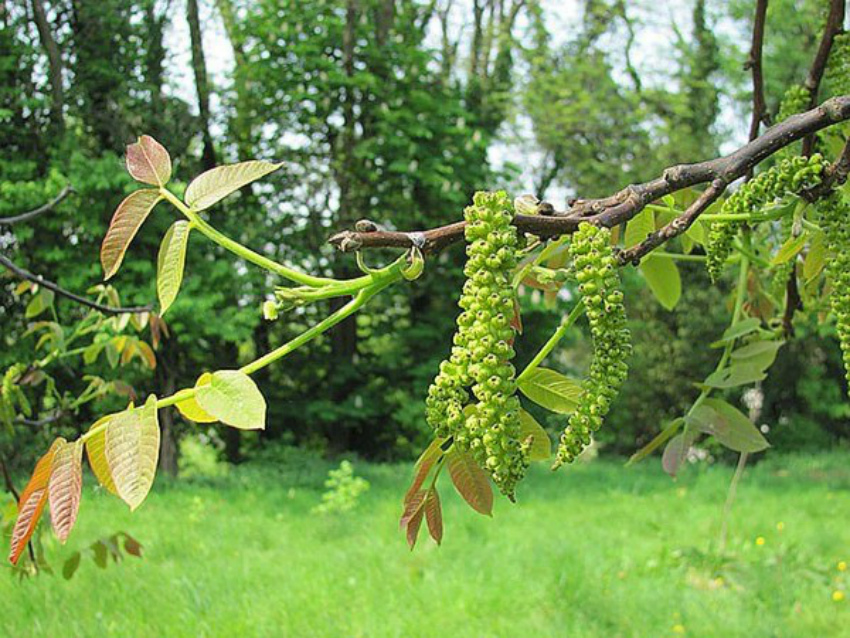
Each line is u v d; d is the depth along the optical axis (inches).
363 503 393.7
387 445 655.1
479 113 676.1
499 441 31.3
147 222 492.7
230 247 35.5
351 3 600.7
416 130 579.8
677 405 677.9
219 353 584.4
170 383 517.0
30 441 378.9
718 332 657.0
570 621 203.5
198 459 647.8
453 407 32.6
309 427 638.5
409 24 664.4
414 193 634.2
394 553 268.1
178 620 196.9
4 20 506.9
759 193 47.1
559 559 250.1
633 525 343.9
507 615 209.9
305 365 625.0
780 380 660.1
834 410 658.2
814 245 54.8
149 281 486.6
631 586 237.0
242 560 260.8
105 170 470.3
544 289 54.2
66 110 518.6
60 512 30.8
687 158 677.3
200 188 36.7
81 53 517.7
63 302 476.7
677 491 454.6
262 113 599.2
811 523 343.0
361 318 658.8
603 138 709.9
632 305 684.7
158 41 542.3
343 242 33.2
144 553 257.6
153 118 531.2
